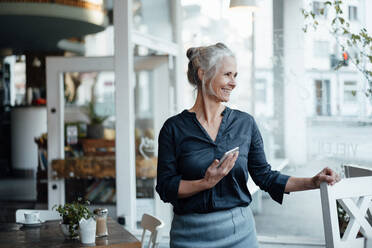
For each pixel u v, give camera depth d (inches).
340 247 80.1
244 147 79.1
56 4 288.4
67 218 107.8
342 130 175.0
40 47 386.6
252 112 183.3
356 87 173.0
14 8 285.6
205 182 73.5
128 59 190.5
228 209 78.4
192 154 78.1
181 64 197.9
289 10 178.1
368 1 170.7
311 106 177.8
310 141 178.5
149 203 199.9
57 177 215.3
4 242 105.4
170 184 76.7
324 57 175.6
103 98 217.6
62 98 217.5
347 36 172.6
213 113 79.7
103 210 109.9
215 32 189.6
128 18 189.5
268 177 81.7
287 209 180.2
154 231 100.4
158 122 200.7
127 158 192.9
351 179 82.0
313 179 79.9
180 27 195.6
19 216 129.8
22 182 390.3
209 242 77.7
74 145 218.4
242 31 184.2
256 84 182.7
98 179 214.5
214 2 189.3
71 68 214.4
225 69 76.8
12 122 422.9
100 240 105.7
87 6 291.0
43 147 275.3
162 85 200.1
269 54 180.9
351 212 82.2
